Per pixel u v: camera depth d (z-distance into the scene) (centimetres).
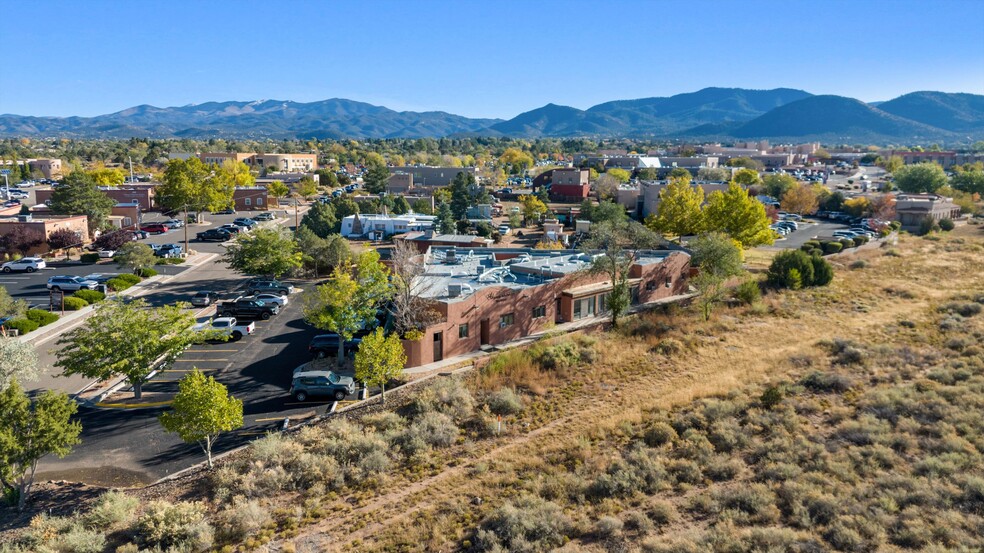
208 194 10631
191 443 3431
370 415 3709
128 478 3114
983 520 2277
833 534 2278
